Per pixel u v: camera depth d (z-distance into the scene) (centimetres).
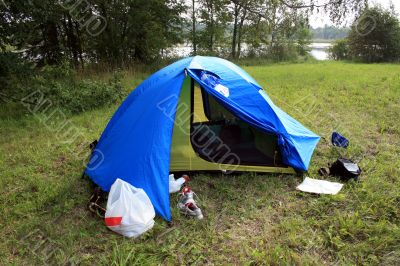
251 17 1736
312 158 448
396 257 263
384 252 271
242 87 394
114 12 1209
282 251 272
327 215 323
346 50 2147
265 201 349
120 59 1295
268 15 1246
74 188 377
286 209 334
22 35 777
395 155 451
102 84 772
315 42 3466
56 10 905
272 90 880
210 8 1914
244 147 408
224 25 2030
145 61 1442
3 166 443
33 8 724
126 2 1209
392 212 322
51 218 325
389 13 1823
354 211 327
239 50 2100
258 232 302
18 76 722
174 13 1520
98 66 1164
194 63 405
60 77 878
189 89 391
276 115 390
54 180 402
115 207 298
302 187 369
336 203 339
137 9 1259
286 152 388
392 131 547
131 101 418
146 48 1390
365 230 293
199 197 356
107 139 391
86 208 339
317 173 404
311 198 352
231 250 278
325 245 282
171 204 343
